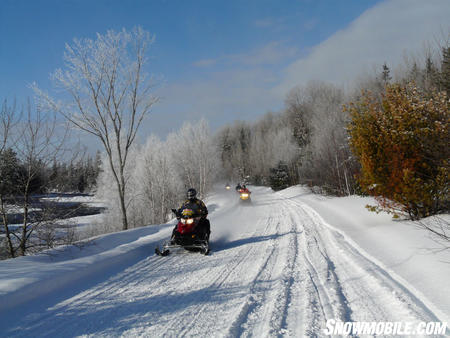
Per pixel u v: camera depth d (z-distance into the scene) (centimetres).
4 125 714
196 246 712
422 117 798
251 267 593
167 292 471
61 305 425
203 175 3500
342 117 2323
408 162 792
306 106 5656
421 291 404
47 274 512
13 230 760
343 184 2106
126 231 974
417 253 546
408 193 783
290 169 4638
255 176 7506
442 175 745
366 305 391
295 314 375
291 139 5822
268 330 335
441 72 1203
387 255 579
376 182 869
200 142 3547
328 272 536
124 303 430
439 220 731
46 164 773
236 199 2683
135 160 2777
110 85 1486
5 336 337
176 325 357
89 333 342
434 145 755
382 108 964
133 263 656
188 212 744
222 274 555
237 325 351
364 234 780
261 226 1127
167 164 2830
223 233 1016
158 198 2681
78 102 1422
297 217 1317
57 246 762
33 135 748
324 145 2348
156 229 1084
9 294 424
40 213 775
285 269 564
